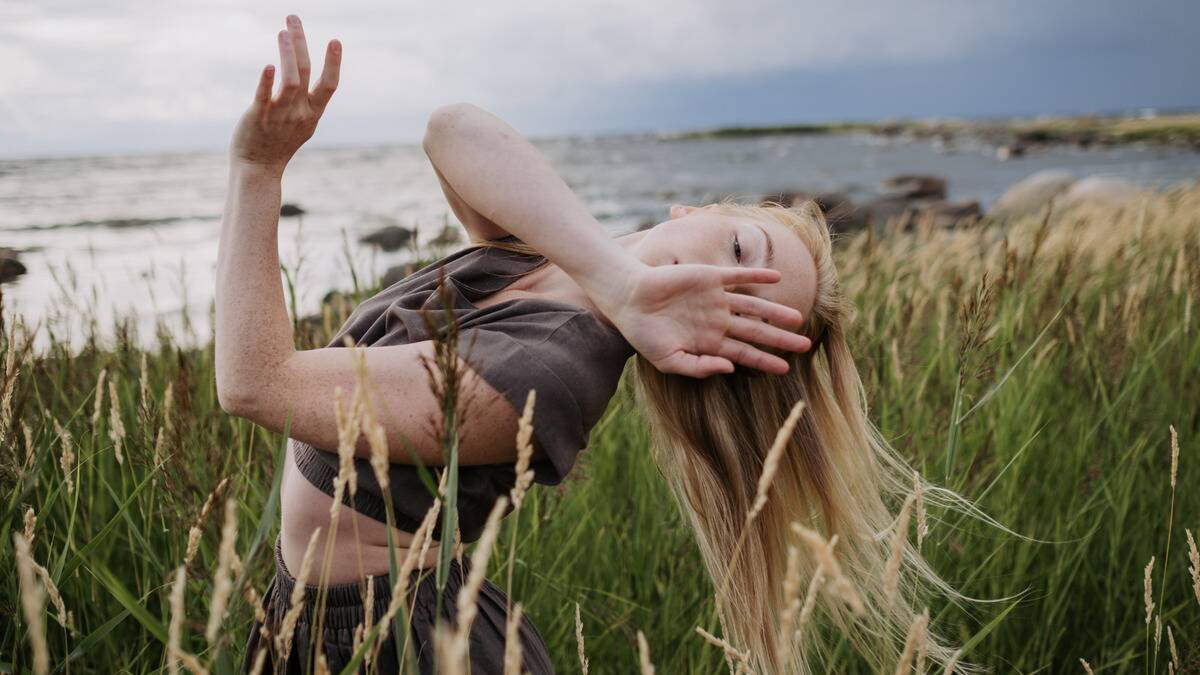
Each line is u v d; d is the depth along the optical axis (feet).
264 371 3.66
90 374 7.91
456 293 4.34
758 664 5.05
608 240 4.13
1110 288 12.12
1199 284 9.78
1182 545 8.13
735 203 5.62
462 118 4.30
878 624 5.37
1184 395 9.53
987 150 208.54
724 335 4.15
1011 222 18.75
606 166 154.81
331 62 3.72
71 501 4.48
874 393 7.75
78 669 5.64
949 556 7.73
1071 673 7.80
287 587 4.32
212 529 5.97
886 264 13.39
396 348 3.89
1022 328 9.82
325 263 14.37
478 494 4.05
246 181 3.79
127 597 2.78
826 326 5.13
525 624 4.85
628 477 8.68
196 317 13.98
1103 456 8.61
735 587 5.04
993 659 7.69
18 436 4.83
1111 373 9.14
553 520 7.62
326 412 3.69
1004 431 8.30
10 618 4.71
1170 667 4.68
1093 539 8.37
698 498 5.02
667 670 7.25
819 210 5.41
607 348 4.15
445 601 4.29
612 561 8.09
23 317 6.02
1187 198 21.43
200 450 5.91
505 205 4.15
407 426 3.71
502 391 3.74
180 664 4.09
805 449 5.06
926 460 8.00
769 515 5.03
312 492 4.17
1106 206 21.97
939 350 8.89
